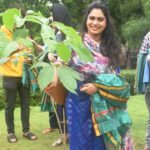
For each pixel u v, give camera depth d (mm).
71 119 3086
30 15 1467
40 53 1565
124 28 19359
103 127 3016
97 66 3037
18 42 1379
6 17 1394
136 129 5965
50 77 1332
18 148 5016
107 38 3162
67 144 4926
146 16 18734
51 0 17328
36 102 8602
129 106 8148
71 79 1367
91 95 3025
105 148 3127
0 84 8539
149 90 4617
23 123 5406
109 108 3059
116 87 3016
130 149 3234
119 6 21219
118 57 3166
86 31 3188
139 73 4559
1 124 6402
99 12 3104
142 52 4520
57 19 4492
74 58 2908
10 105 5164
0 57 1291
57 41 1407
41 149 4953
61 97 3020
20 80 5105
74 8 21672
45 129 5922
